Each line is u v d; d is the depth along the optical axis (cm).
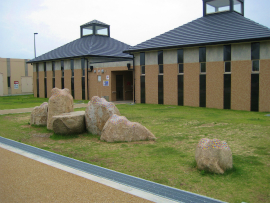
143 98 2180
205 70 1795
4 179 527
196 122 1187
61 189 474
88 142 859
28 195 452
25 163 629
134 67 2216
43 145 835
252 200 423
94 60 2677
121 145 803
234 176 525
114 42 3194
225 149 550
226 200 424
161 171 565
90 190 468
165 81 2016
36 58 3359
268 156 655
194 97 1859
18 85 4075
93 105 962
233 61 1652
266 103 1538
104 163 634
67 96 1091
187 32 2036
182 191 452
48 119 1084
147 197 435
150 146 783
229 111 1580
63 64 2933
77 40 3272
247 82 1603
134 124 855
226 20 1981
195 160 596
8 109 1883
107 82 2467
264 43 1524
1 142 861
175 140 853
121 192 457
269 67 1512
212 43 1683
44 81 3244
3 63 3900
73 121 936
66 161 641
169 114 1480
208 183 493
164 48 1942
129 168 591
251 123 1120
